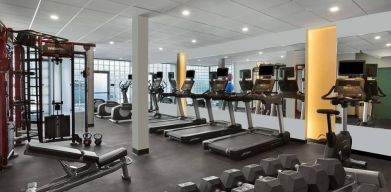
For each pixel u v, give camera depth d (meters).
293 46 6.41
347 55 6.38
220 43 8.09
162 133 6.95
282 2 4.24
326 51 5.52
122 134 6.85
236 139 5.38
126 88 10.18
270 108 6.77
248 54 7.97
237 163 4.38
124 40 7.80
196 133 6.05
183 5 4.39
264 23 5.58
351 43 5.74
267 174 2.75
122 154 3.43
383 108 6.00
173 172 3.92
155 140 6.15
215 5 4.40
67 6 4.48
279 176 2.31
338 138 3.74
